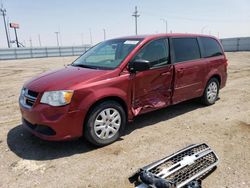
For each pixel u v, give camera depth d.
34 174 3.09
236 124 4.63
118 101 3.94
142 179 2.80
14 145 3.90
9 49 31.80
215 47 5.88
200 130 4.39
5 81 11.24
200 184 2.76
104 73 3.71
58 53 37.28
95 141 3.67
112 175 3.03
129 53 4.04
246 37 34.44
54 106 3.30
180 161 3.10
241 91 7.52
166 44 4.61
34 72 15.02
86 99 3.44
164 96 4.58
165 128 4.51
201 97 5.73
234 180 2.86
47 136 3.42
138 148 3.72
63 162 3.36
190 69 4.98
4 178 3.02
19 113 5.67
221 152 3.53
